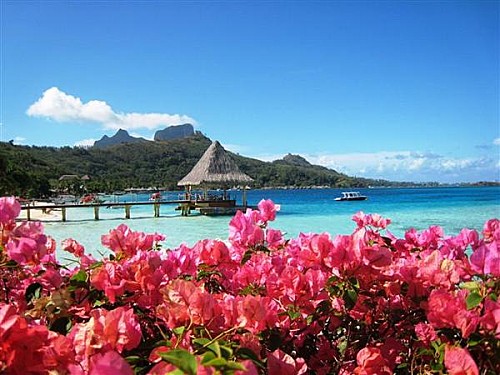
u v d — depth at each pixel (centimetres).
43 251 162
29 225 175
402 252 215
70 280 148
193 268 171
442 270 160
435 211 2895
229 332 115
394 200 4716
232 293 181
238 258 201
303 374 123
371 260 152
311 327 156
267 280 157
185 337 109
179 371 78
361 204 4016
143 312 147
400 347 157
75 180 7450
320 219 2430
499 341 116
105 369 78
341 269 153
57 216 2873
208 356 81
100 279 145
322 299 151
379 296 161
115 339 102
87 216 2877
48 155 12094
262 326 118
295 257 187
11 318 96
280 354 113
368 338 161
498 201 4175
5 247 166
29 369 97
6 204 171
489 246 148
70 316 141
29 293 156
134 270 150
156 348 107
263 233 212
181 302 111
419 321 160
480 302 125
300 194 8531
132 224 2253
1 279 169
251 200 5884
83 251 221
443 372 118
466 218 2352
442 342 130
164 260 162
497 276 138
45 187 6016
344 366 148
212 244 184
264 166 14475
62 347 101
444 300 125
